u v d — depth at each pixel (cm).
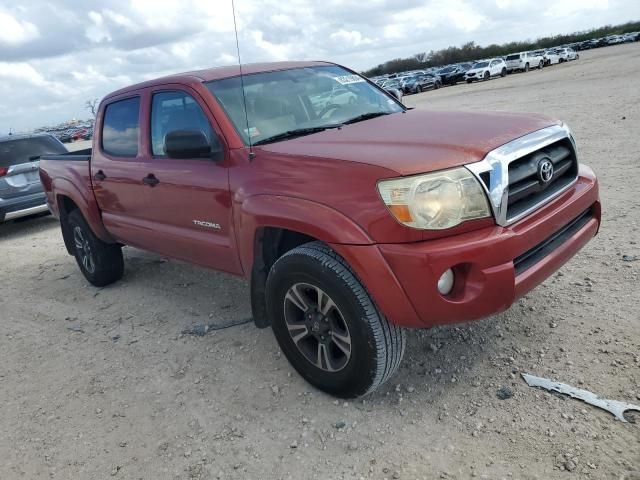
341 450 273
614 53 4972
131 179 435
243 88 364
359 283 276
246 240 324
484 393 298
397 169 260
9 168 878
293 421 300
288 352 328
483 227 267
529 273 278
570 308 367
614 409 267
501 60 4153
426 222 256
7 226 1023
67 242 590
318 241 299
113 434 312
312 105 394
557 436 258
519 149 284
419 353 346
